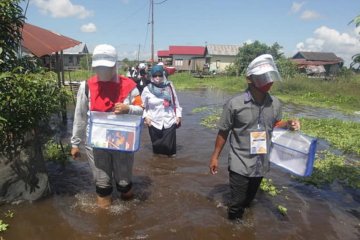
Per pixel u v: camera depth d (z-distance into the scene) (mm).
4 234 4301
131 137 4387
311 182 6355
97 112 4453
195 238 4355
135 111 4613
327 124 12508
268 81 3994
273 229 4621
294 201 5520
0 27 4945
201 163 7227
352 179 6629
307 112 16562
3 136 4676
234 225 4664
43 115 5156
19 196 4953
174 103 7477
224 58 58781
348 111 17453
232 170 4410
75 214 4809
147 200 5320
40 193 5121
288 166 4344
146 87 7387
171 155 7566
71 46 10914
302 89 25250
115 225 4574
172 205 5195
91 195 5398
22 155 4887
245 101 4195
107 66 4320
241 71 46469
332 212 5211
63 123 10602
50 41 10734
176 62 61188
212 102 19109
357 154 8820
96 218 4730
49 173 6270
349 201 5668
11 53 5020
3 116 4473
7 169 4766
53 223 4570
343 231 4668
